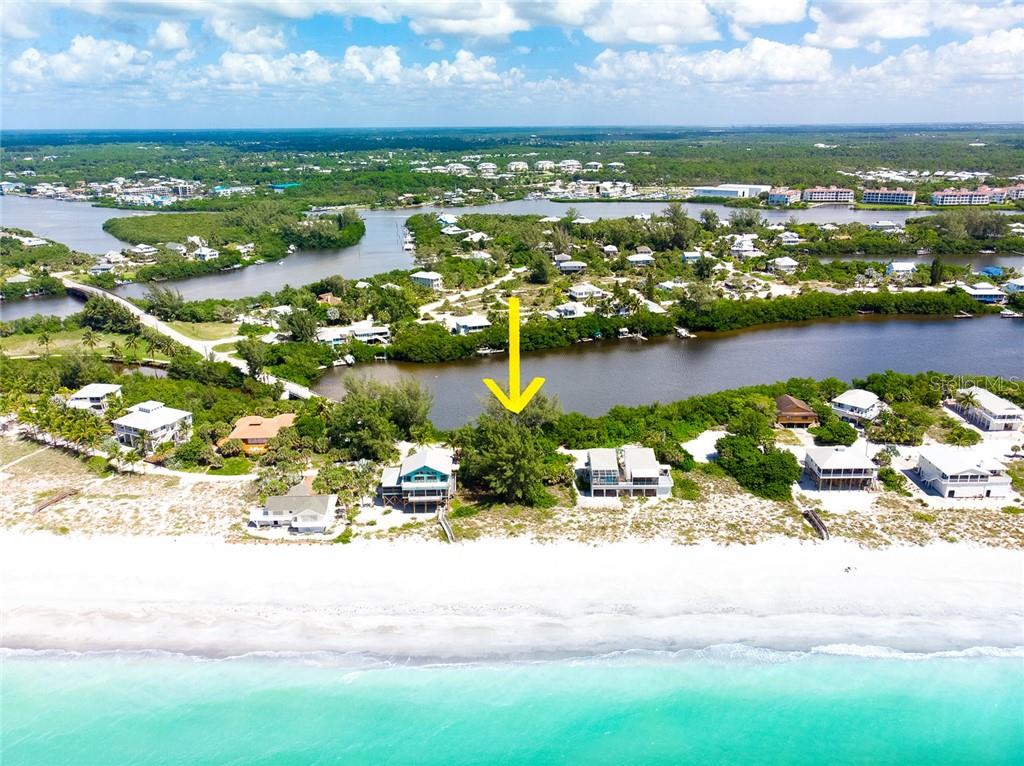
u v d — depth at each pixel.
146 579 78.75
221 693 65.88
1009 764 59.75
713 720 63.12
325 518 86.19
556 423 109.94
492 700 65.00
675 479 97.56
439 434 113.00
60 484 99.75
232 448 106.31
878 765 59.06
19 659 69.19
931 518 87.56
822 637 70.44
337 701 64.94
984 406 114.25
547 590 76.44
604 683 66.56
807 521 87.69
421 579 78.25
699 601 74.69
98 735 62.25
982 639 69.94
